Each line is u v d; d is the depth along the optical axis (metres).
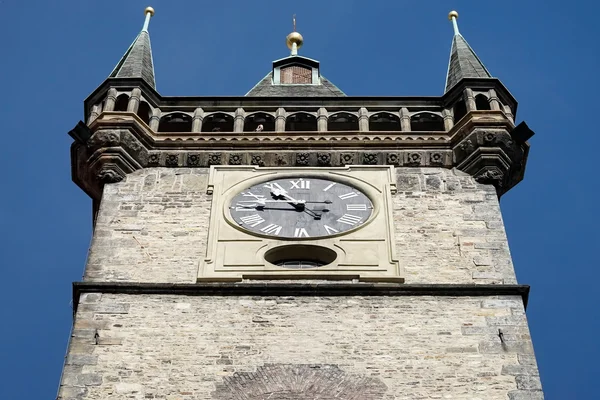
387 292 30.36
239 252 32.09
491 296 30.34
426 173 35.41
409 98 38.34
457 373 28.31
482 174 35.03
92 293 30.25
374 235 32.75
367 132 36.66
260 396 27.75
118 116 36.12
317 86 44.38
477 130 35.66
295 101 38.41
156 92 38.12
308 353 28.81
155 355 28.67
